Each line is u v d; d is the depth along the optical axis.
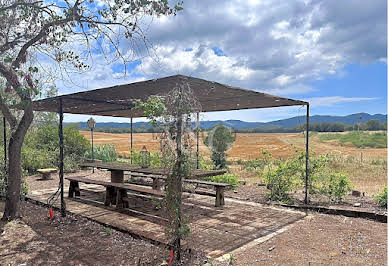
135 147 11.95
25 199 6.65
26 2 4.25
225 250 3.69
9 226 4.66
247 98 5.58
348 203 5.95
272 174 6.57
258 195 6.95
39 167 11.38
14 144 5.04
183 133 3.36
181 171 3.36
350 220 5.02
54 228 4.62
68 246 3.85
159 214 5.38
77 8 4.31
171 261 3.30
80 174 11.39
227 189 7.64
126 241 4.03
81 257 3.49
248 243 3.95
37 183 9.31
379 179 10.23
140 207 5.95
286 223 4.86
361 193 7.00
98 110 7.62
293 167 6.44
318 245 3.88
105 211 5.61
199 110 3.54
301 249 3.74
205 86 4.11
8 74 4.11
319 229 4.54
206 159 11.29
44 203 6.15
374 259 3.43
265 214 5.41
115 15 4.26
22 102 4.32
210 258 3.42
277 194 6.53
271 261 3.37
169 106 3.40
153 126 3.38
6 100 4.88
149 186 8.35
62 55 4.50
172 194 3.40
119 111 7.83
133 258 3.44
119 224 4.73
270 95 5.20
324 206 5.73
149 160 8.96
